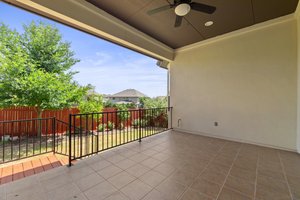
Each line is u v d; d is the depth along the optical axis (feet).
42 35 21.12
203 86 13.71
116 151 9.53
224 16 9.85
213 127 13.03
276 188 5.70
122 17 10.16
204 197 5.19
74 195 5.30
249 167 7.39
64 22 8.47
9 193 5.37
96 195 5.31
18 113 19.19
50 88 17.48
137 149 9.89
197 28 11.51
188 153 9.21
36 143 17.42
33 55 20.67
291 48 9.63
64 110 20.92
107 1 8.52
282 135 9.93
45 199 5.08
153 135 13.56
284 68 9.87
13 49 18.54
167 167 7.38
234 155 8.92
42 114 19.62
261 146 10.59
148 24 11.03
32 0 6.64
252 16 9.86
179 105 15.42
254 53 11.00
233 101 11.98
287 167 7.39
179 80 15.48
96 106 21.54
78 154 13.11
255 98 10.96
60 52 22.40
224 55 12.48
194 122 14.26
